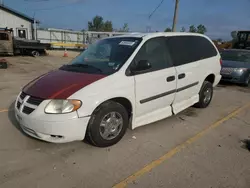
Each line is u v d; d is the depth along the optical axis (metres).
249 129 4.18
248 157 3.14
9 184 2.44
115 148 3.26
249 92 7.53
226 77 8.46
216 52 5.46
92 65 3.56
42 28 31.55
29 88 3.22
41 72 10.98
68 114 2.77
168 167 2.83
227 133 3.95
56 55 22.95
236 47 15.22
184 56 4.35
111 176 2.63
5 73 10.12
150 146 3.36
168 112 4.12
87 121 2.91
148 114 3.75
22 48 19.09
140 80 3.40
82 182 2.51
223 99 6.36
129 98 3.29
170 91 3.96
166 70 3.84
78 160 2.93
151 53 3.71
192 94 4.73
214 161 3.01
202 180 2.60
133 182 2.53
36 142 3.36
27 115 2.90
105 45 3.92
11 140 3.40
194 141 3.58
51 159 2.94
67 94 2.82
